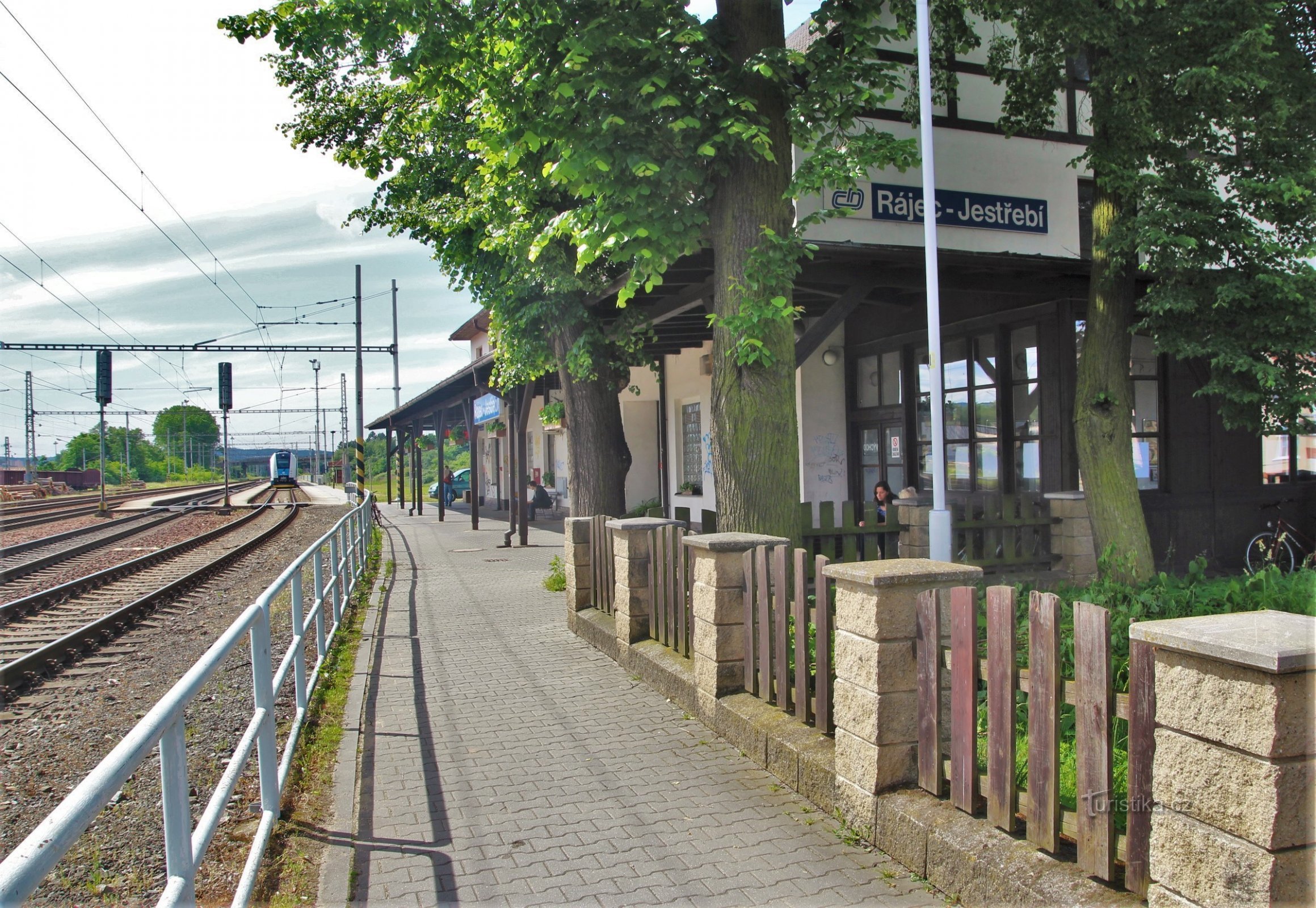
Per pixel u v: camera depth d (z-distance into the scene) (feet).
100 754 18.80
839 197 35.94
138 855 13.39
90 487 223.30
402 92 37.88
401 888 12.04
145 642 30.53
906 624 12.94
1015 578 30.14
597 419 39.27
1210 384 28.76
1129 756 9.53
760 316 23.11
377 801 15.25
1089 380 30.25
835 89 24.67
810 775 14.74
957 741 11.97
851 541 27.99
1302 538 41.55
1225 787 7.98
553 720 19.81
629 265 35.35
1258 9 25.72
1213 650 7.91
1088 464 30.17
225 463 117.19
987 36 38.60
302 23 24.62
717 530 25.21
